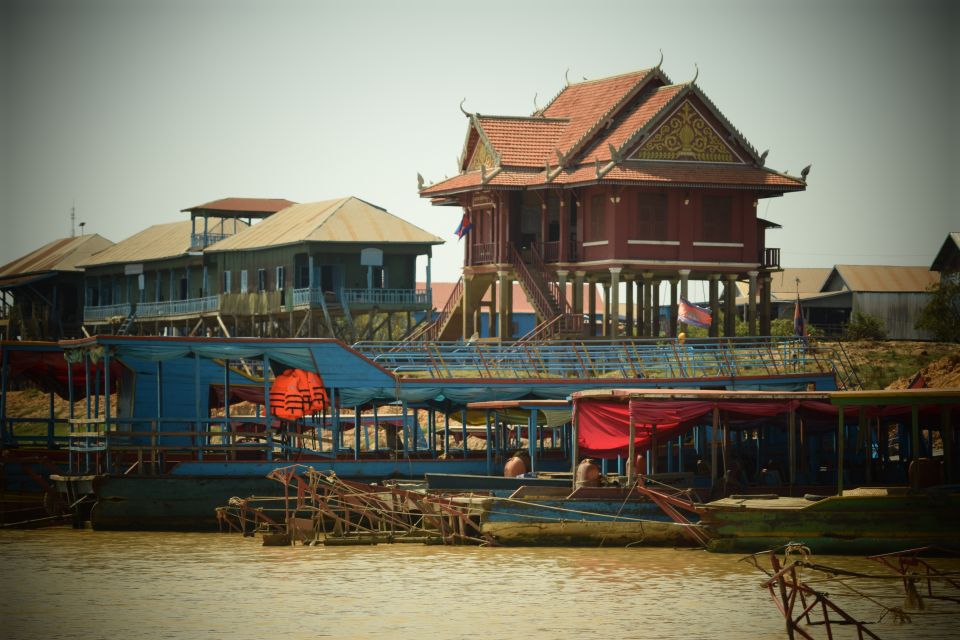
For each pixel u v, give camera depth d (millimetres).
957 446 72438
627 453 69875
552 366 85500
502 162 108188
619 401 65938
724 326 115375
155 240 166125
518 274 108562
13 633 45469
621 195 103188
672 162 104625
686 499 63250
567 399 73625
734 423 72625
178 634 45281
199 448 69688
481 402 76688
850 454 75688
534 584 53719
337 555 61219
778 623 46719
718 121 105500
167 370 76062
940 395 61656
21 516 70438
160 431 72688
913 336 159250
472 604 49781
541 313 106000
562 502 63375
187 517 68125
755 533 60594
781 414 67250
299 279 127625
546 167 105500
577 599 50688
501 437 88375
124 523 67750
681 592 52062
